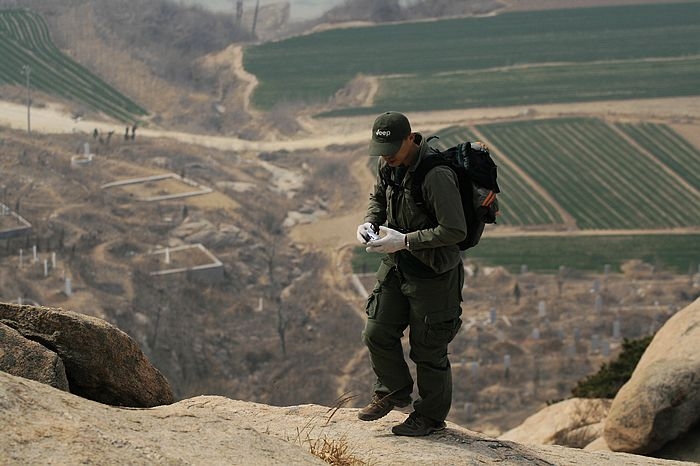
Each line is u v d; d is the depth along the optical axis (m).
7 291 106.62
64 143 181.62
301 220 160.50
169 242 136.88
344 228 158.00
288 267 138.62
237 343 105.81
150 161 176.00
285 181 184.50
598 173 199.50
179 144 194.88
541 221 176.62
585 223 176.50
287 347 107.38
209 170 178.75
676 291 144.75
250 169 187.50
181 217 147.38
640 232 172.88
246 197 166.38
